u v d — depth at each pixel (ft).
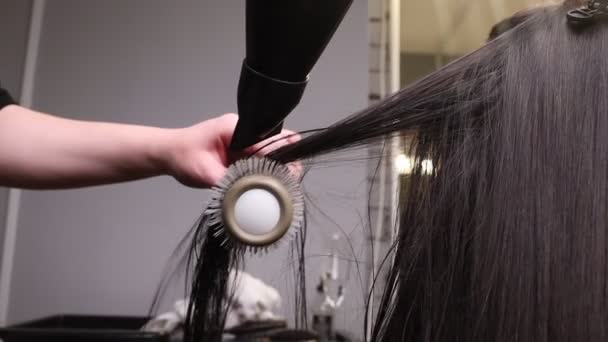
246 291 2.61
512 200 0.98
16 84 3.72
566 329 0.91
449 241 1.05
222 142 1.55
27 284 3.52
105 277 3.53
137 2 3.82
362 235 2.01
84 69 3.76
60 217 3.57
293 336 2.39
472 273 1.00
